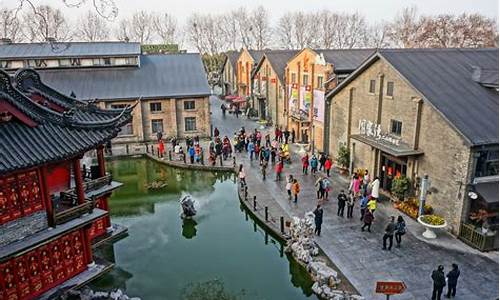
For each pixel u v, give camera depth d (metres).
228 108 55.44
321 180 22.80
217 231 21.08
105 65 38.97
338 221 19.94
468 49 23.28
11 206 13.08
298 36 96.81
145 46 68.00
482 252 16.66
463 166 17.08
